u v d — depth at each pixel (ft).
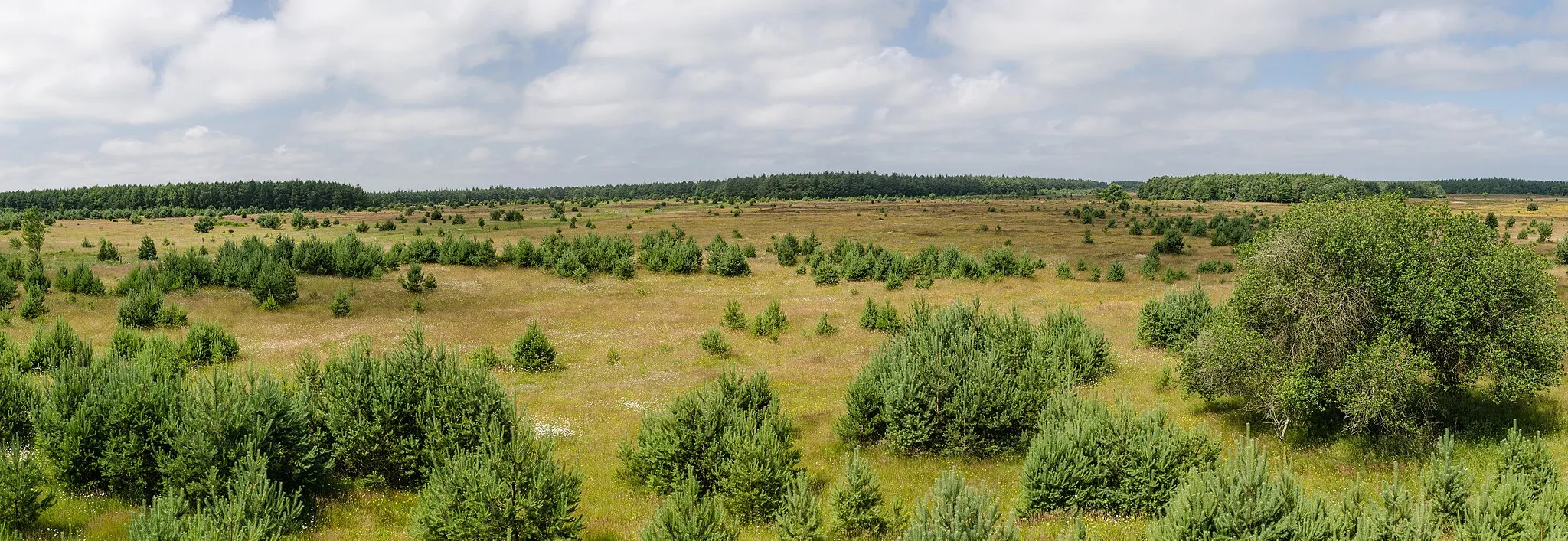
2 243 253.03
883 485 58.23
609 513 51.90
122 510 45.73
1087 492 51.49
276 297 148.25
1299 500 39.55
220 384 50.83
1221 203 655.76
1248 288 67.21
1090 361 91.25
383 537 45.98
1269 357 65.00
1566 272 171.32
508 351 114.21
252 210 603.67
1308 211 65.57
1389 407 59.52
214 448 47.21
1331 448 64.39
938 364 66.49
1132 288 181.78
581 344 122.21
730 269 208.54
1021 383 67.56
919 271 207.31
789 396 88.84
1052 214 480.64
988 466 63.10
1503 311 61.41
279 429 50.44
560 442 68.85
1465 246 61.46
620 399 85.92
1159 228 342.85
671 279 202.90
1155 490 50.98
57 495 45.29
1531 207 427.74
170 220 438.81
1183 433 53.78
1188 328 105.81
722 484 51.98
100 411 49.47
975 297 84.23
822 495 56.03
